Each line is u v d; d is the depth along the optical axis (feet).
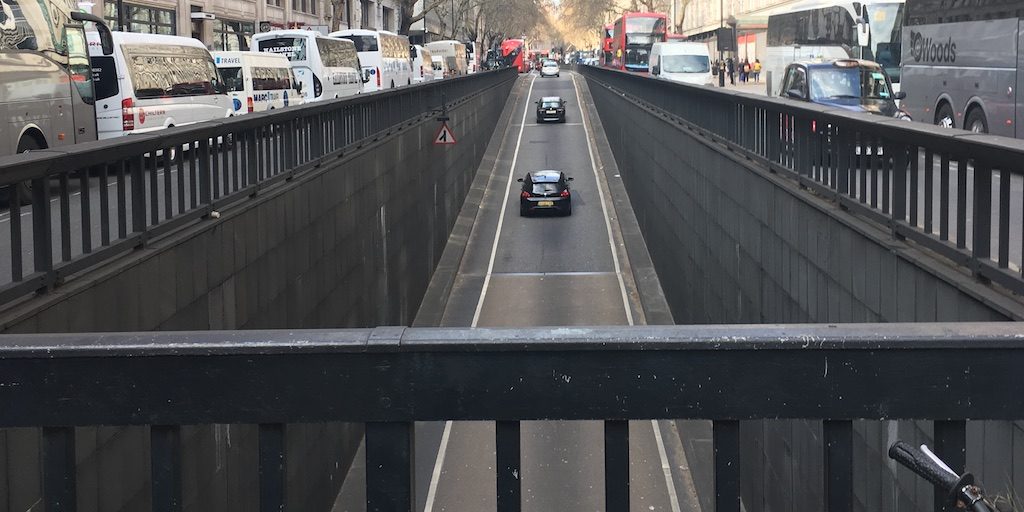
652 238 91.25
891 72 100.58
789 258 34.04
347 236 52.85
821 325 7.44
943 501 7.30
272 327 37.63
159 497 7.41
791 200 33.63
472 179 136.26
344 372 7.32
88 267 22.70
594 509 50.85
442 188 102.32
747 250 42.09
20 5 53.36
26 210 39.01
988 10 67.31
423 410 7.33
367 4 269.64
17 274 19.79
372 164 60.49
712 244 52.42
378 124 65.57
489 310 88.99
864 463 26.45
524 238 112.88
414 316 80.28
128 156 25.00
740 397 7.21
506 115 203.21
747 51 260.01
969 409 7.15
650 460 55.62
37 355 7.23
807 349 7.15
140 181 25.95
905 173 23.67
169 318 26.76
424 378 7.31
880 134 24.81
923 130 21.22
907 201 24.71
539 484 53.16
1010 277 17.33
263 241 36.52
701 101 58.65
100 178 23.90
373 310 60.90
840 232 27.71
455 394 7.31
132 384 7.30
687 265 63.77
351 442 51.49
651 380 7.23
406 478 7.41
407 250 76.23
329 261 48.29
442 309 86.28
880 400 7.16
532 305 89.71
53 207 40.34
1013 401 7.14
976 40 69.51
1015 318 16.38
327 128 50.62
